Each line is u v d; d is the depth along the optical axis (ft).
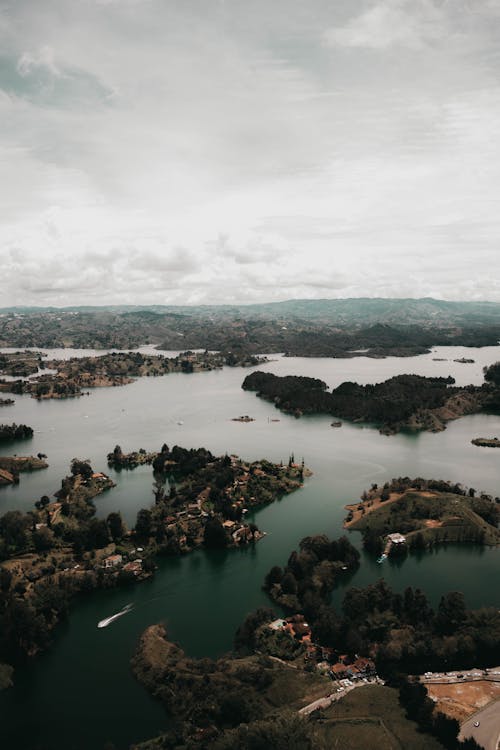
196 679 519.19
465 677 510.99
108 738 471.21
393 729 444.96
